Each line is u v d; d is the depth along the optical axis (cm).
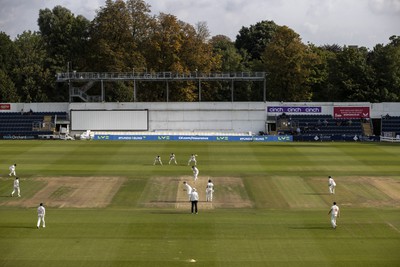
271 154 8088
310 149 8606
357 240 3797
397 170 6825
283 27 11581
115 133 10425
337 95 12556
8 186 5888
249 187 5878
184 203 5231
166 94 11700
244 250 3578
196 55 11956
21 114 10762
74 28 13325
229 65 14050
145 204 5197
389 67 12331
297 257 3450
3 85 12269
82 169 6812
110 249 3588
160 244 3694
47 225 4169
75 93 11200
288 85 11731
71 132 10638
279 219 4409
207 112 10744
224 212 4788
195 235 3906
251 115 10769
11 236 3875
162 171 6712
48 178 6256
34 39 13662
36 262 3356
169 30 11788
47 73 12862
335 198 5453
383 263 3344
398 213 4669
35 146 8800
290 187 5884
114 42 11831
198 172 6619
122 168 6900
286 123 10612
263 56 12269
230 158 7719
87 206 5112
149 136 9856
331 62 12731
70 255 3475
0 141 9544
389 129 10638
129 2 12069
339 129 10538
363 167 7031
